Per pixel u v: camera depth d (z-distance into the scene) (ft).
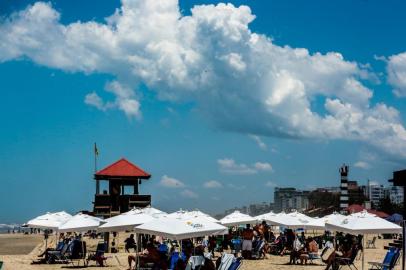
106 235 114.52
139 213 77.20
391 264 66.13
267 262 88.17
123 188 135.85
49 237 205.05
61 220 93.71
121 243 143.54
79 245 87.10
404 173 80.33
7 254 113.39
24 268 79.46
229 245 111.24
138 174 132.87
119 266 83.10
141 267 68.13
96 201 128.57
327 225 68.39
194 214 97.50
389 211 426.51
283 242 105.29
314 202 640.17
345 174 301.02
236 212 114.93
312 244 86.53
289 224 97.14
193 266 59.26
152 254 67.72
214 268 59.36
